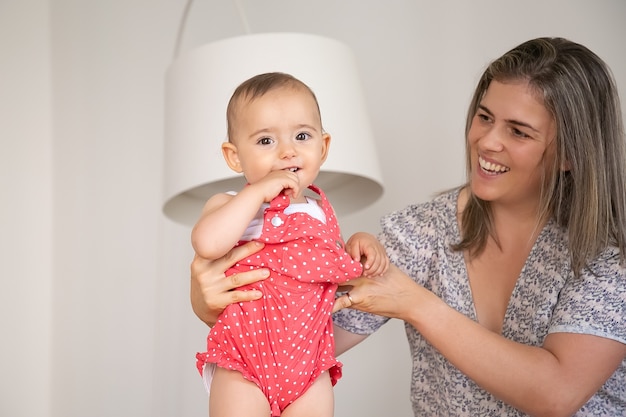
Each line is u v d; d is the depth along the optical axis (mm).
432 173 2721
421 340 1851
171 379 3004
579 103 1614
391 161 2773
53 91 3199
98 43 3129
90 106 3141
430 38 2715
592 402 1715
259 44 2020
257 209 1401
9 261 3066
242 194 1398
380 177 2164
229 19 2947
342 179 2270
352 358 2822
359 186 2250
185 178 2023
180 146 2049
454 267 1812
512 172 1648
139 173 3066
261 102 1451
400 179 2764
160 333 3023
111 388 3102
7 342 3062
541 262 1719
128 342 3080
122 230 3092
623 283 1608
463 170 2674
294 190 1421
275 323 1452
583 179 1640
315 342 1480
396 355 2770
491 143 1624
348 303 1604
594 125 1637
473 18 2652
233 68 2012
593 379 1583
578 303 1611
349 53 2162
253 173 1471
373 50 2791
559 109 1602
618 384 1711
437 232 1844
